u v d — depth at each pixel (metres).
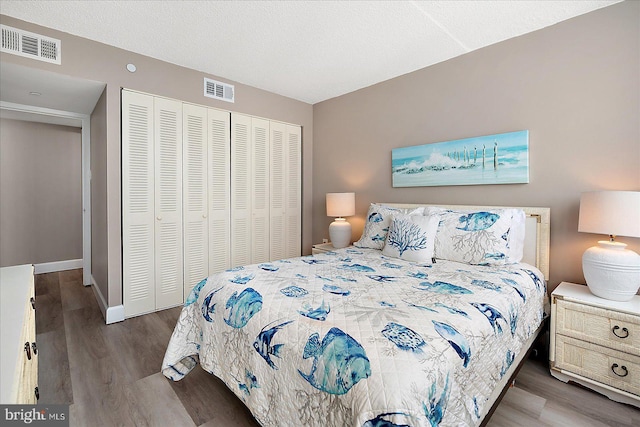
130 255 2.73
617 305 1.71
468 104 2.69
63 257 4.45
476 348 1.18
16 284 1.34
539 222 2.28
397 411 0.85
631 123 1.96
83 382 1.80
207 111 3.17
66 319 2.72
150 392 1.72
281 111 3.82
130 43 2.54
